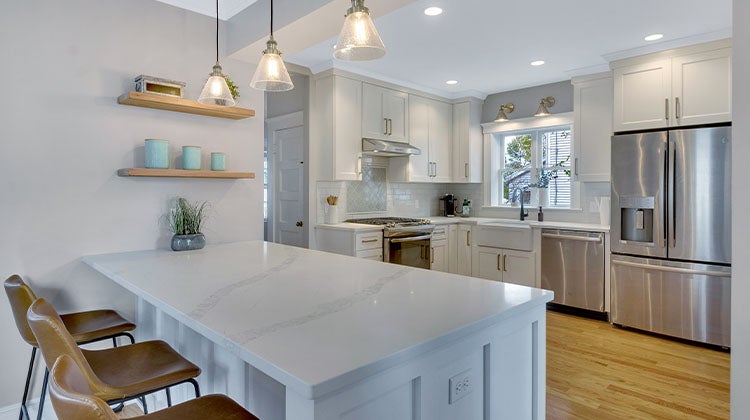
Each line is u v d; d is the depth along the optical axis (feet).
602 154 13.80
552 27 10.65
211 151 9.37
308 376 2.79
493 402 4.25
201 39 9.22
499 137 18.15
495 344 4.27
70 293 7.60
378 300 4.69
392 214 17.25
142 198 8.41
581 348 10.87
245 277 5.88
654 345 11.08
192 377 5.00
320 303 4.56
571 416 7.59
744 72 4.84
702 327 10.93
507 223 15.61
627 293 12.26
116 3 8.07
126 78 8.20
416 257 14.94
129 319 8.28
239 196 9.84
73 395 2.39
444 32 10.96
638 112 12.26
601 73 13.78
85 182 7.74
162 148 8.14
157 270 6.34
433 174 17.13
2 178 6.95
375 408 3.16
